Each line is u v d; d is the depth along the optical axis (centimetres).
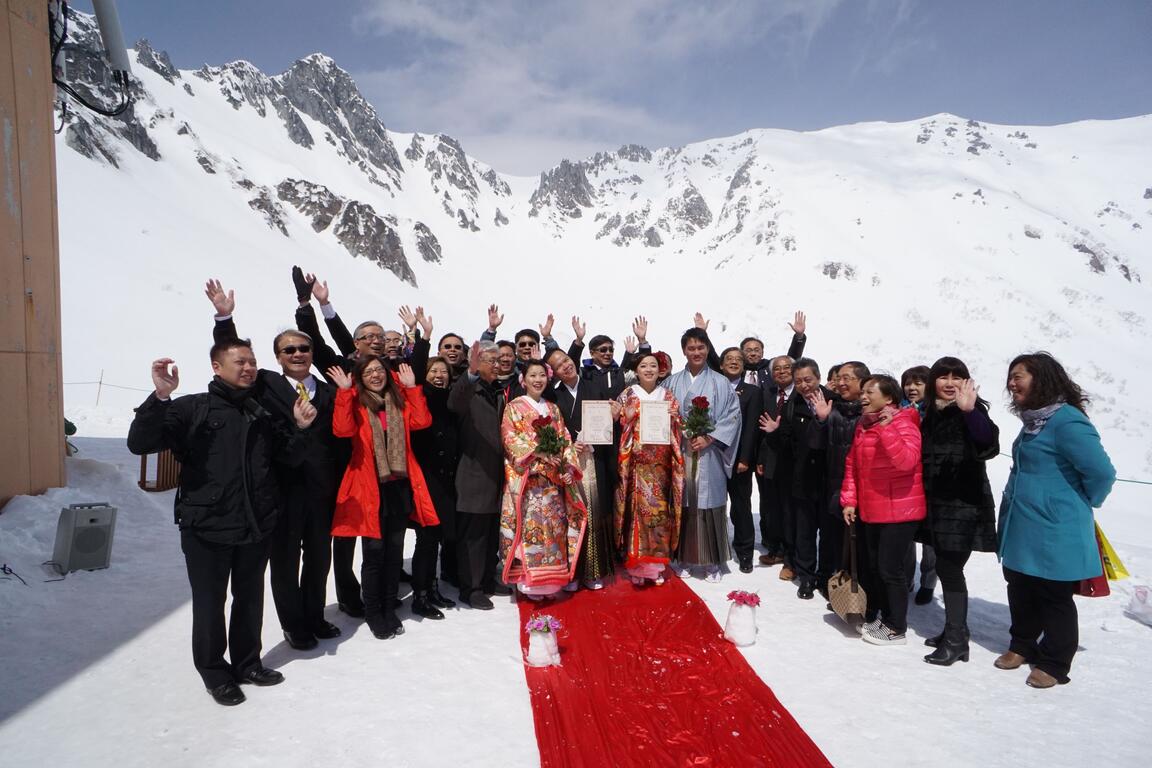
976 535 492
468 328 9881
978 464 492
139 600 584
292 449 435
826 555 613
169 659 481
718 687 446
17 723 398
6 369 725
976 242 14338
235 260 6888
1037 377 465
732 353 748
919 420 519
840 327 11575
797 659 496
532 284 14850
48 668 464
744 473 698
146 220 6700
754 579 682
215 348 413
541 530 586
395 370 685
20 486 742
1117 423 6706
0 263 721
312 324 580
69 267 4938
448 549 666
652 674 464
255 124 14962
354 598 570
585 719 406
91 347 3853
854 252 14012
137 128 8988
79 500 766
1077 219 17288
